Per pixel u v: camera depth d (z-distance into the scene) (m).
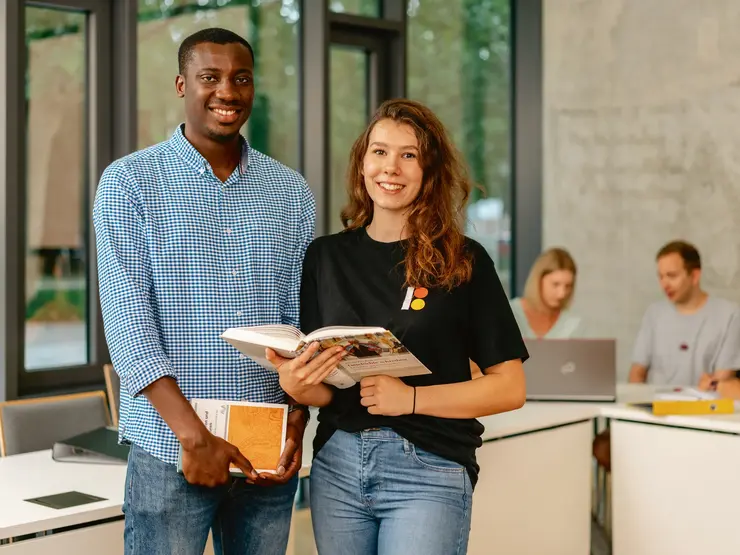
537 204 5.93
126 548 1.98
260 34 4.87
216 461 1.86
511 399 2.04
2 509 2.25
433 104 5.62
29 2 4.13
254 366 2.03
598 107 5.65
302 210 2.18
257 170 2.12
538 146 5.92
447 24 5.66
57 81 4.29
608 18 5.59
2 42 3.94
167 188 1.97
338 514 2.04
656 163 5.47
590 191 5.70
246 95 1.99
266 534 2.06
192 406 1.92
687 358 4.61
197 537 1.96
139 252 1.92
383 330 1.77
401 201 2.07
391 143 2.06
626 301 5.60
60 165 4.33
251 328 1.88
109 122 4.40
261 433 1.97
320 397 2.04
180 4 4.60
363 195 2.18
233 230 2.03
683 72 5.36
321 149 4.90
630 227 5.57
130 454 1.98
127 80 4.35
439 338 2.01
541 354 3.80
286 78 4.96
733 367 4.52
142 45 4.49
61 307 4.38
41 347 4.32
